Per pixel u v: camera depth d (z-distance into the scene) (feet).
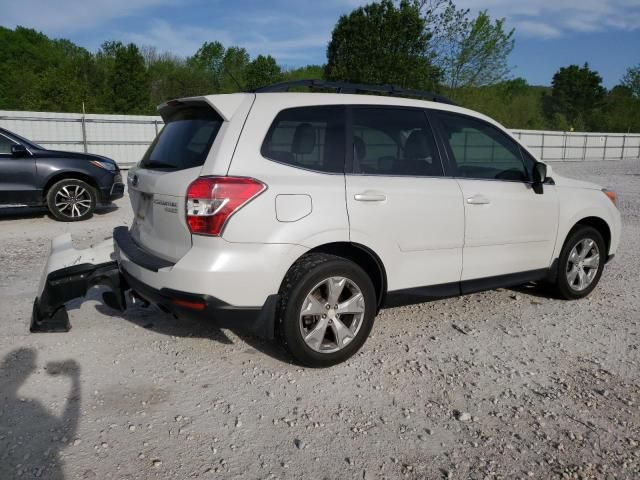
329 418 10.03
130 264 11.91
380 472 8.57
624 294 17.74
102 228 28.78
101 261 13.78
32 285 17.76
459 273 13.71
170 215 11.03
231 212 10.34
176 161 11.55
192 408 10.28
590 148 125.59
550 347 13.35
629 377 11.86
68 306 15.67
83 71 160.86
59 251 14.26
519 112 171.63
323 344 11.85
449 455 9.04
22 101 131.95
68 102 130.00
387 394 10.93
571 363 12.50
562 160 121.29
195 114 12.02
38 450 8.90
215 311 10.57
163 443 9.18
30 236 26.43
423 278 13.07
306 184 11.16
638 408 10.58
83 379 11.32
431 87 88.89
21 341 13.16
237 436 9.43
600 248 17.10
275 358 12.42
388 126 12.80
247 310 10.77
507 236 14.51
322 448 9.14
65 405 10.29
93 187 31.65
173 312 11.12
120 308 13.16
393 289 12.64
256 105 11.18
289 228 10.87
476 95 103.96
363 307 12.00
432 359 12.53
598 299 17.15
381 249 12.15
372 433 9.60
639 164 106.22
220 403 10.48
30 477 8.24
